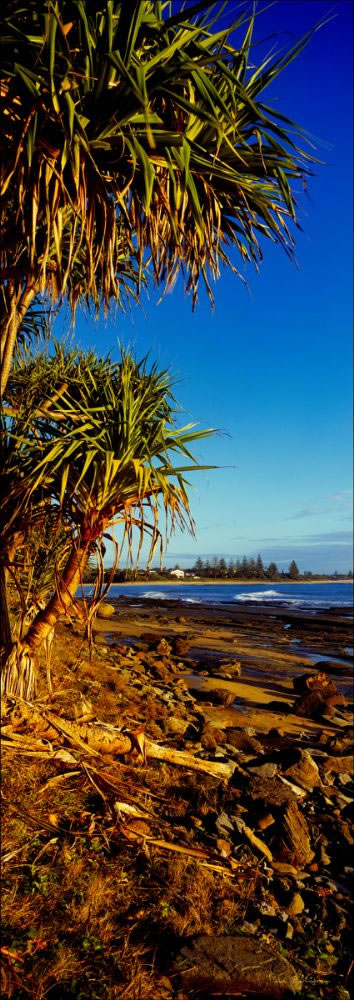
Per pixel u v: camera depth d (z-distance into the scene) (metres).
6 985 2.29
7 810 3.56
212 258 3.60
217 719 8.57
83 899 2.94
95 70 2.88
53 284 3.67
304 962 3.03
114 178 3.39
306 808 5.35
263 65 3.34
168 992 2.51
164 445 3.92
